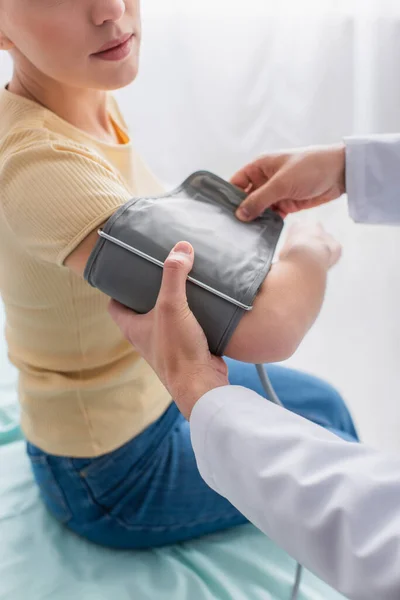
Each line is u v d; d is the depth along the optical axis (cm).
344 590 48
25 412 94
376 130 203
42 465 95
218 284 63
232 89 201
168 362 62
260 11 193
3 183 71
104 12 70
